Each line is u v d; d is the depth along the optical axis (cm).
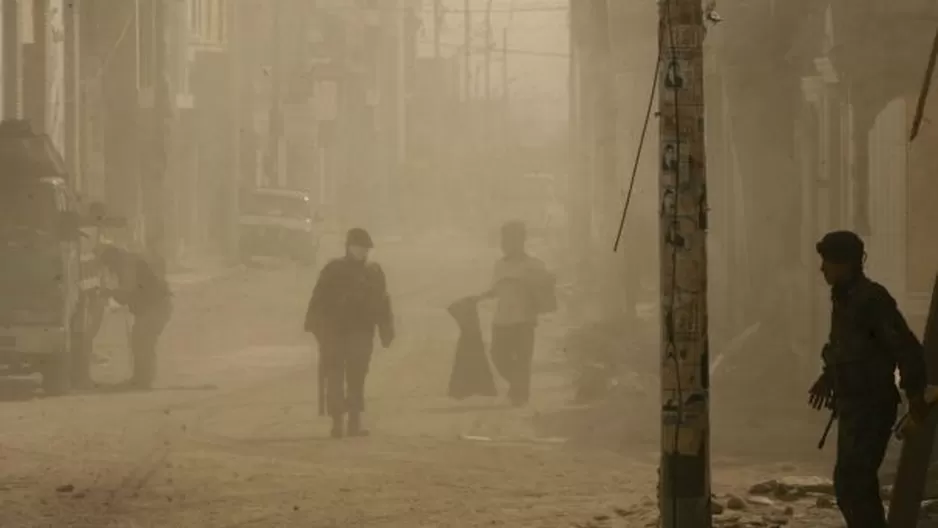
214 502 1723
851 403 1202
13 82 5075
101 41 6438
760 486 1702
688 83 1270
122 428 2445
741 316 3312
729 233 3875
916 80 2648
